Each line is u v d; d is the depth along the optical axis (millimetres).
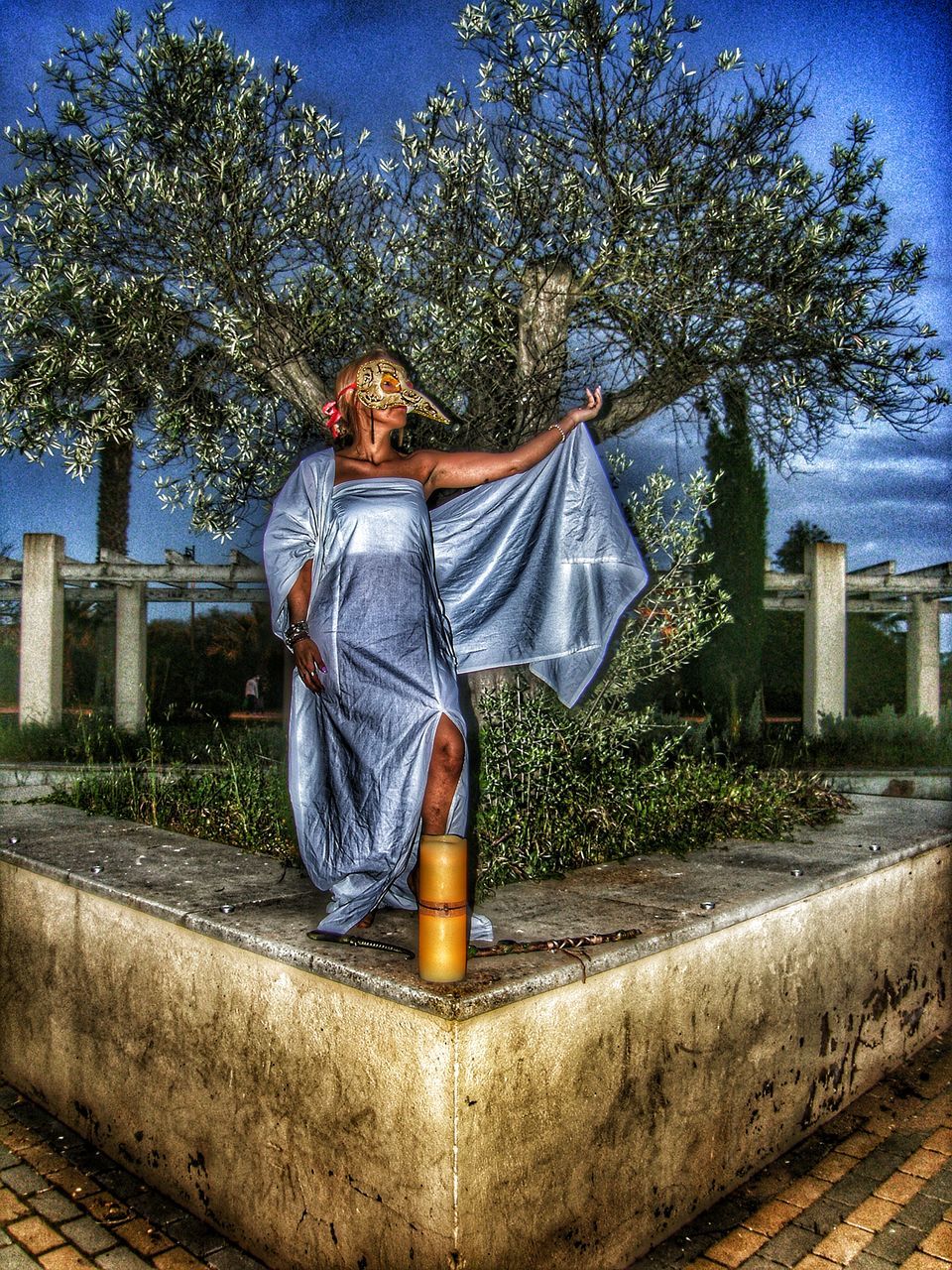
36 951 3264
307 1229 2268
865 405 4242
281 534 2613
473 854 3207
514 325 4129
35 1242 2490
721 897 2838
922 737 10719
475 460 2846
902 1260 2420
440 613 2672
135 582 12000
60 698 11672
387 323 4027
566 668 3115
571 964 2172
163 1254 2447
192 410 4172
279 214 3979
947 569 12281
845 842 3701
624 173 3613
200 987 2566
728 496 11008
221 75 3941
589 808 3684
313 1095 2230
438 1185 1919
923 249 4160
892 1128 3139
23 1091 3365
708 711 10867
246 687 14750
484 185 3855
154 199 3717
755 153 3945
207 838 3885
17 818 4250
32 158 3998
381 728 2484
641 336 3973
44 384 3875
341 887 2512
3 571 12008
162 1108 2717
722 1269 2385
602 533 3035
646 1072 2418
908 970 3668
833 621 11781
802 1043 3037
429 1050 1931
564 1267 2195
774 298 3977
